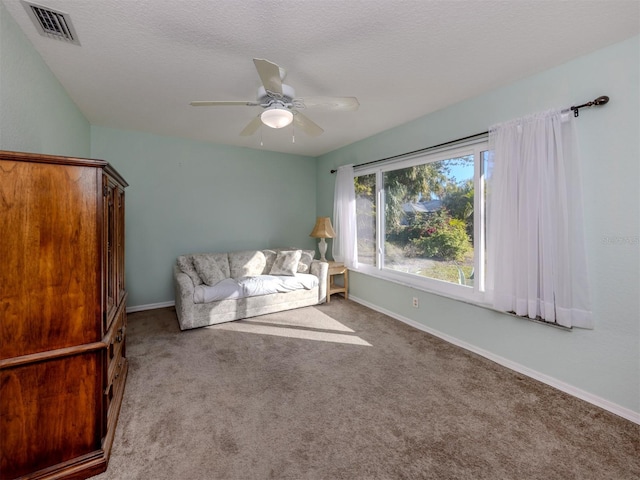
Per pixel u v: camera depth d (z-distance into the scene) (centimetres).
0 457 123
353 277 439
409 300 341
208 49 190
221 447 155
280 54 195
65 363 135
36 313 128
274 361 252
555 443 158
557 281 205
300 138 407
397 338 301
